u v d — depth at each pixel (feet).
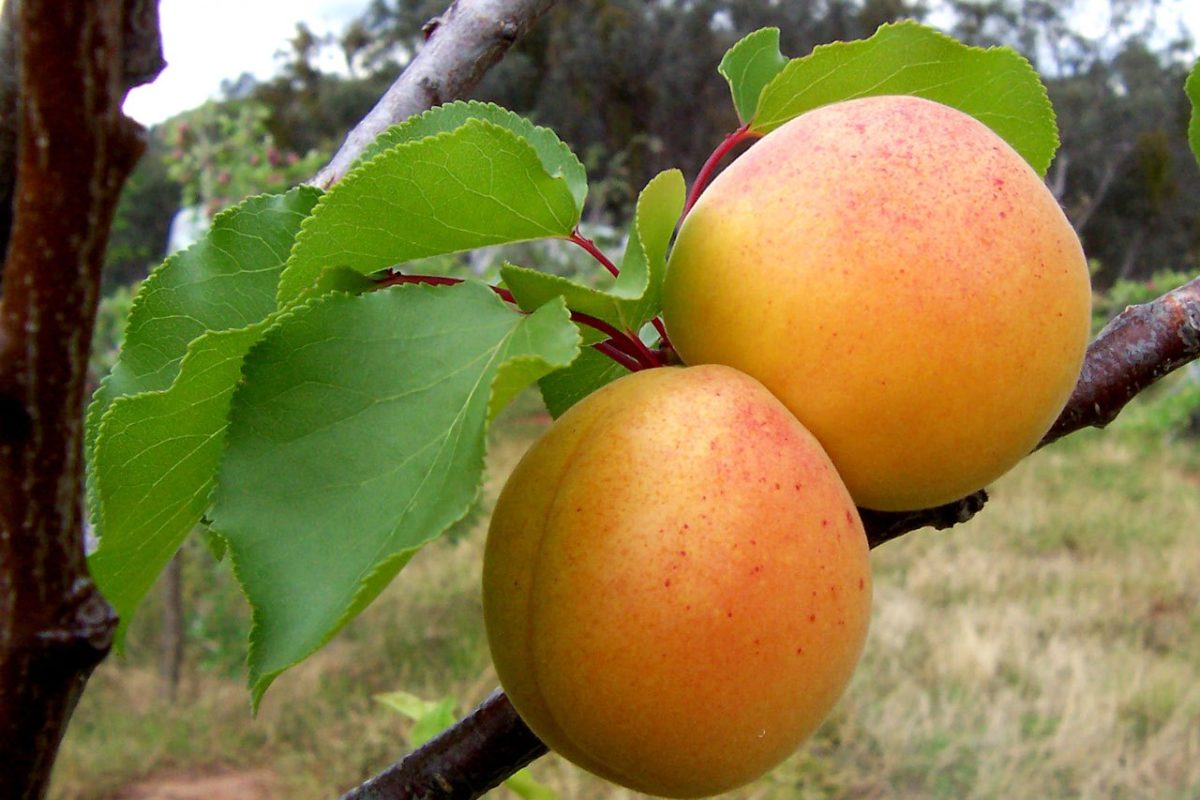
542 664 0.61
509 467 5.80
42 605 0.48
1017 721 3.27
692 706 0.59
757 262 0.64
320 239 0.66
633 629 0.59
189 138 4.87
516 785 1.10
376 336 0.61
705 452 0.60
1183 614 4.38
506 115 0.75
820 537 0.61
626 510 0.60
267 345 0.60
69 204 0.45
